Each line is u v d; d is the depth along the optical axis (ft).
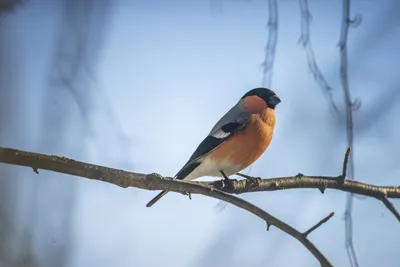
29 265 36.50
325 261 23.94
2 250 36.70
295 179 30.01
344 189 29.86
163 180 24.64
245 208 24.75
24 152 23.26
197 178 35.91
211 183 30.25
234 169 35.50
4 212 37.65
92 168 24.00
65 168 23.65
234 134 34.76
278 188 29.84
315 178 29.89
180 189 24.88
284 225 24.20
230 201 24.85
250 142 34.81
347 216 29.89
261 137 35.06
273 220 24.38
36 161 23.22
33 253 36.83
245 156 35.09
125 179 24.30
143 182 24.56
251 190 30.12
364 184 29.96
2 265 36.52
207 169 35.14
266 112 35.32
